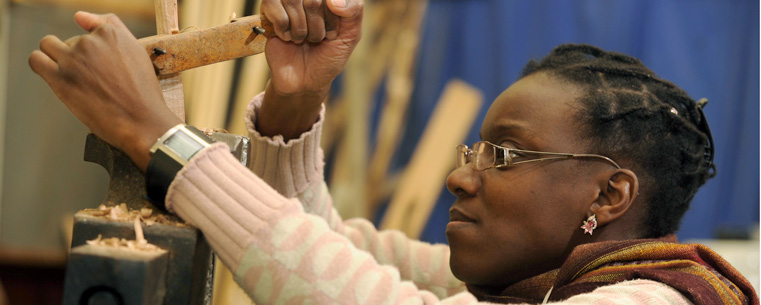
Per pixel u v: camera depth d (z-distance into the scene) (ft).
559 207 3.23
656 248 3.10
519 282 3.35
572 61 3.64
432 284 4.05
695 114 3.48
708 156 3.59
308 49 2.95
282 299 2.37
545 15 8.42
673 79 8.32
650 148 3.28
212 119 5.19
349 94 7.75
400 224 7.36
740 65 8.50
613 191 3.23
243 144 2.95
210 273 2.94
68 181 7.14
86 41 2.47
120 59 2.50
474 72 8.59
